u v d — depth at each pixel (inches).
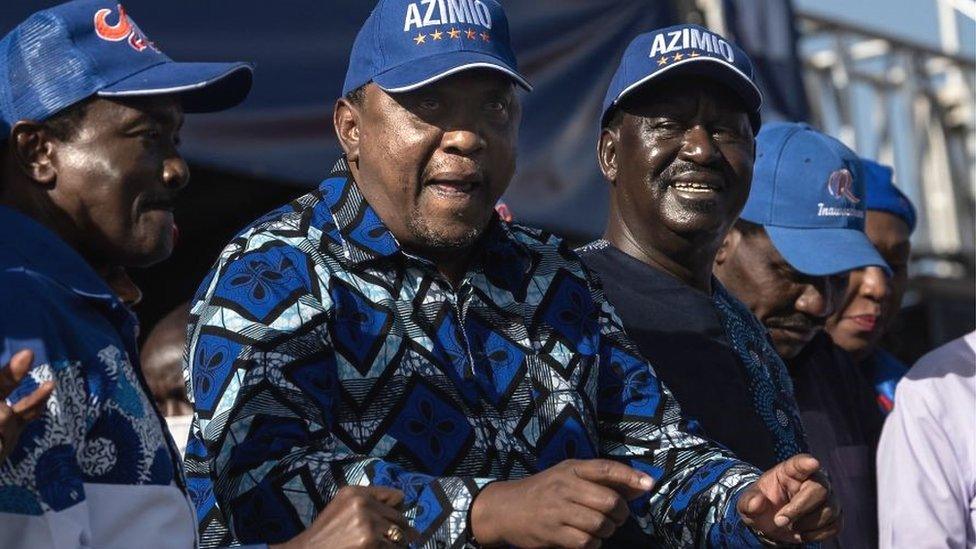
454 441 156.3
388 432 153.7
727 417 194.9
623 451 174.2
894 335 384.5
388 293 158.7
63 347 130.0
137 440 135.3
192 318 155.4
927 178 458.0
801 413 239.0
